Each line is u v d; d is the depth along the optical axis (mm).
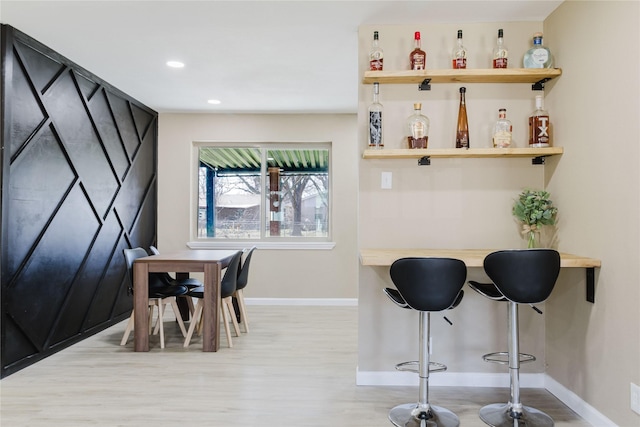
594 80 2203
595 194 2199
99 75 3865
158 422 2252
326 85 4164
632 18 1923
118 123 4312
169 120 5320
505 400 2551
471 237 2787
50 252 3289
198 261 3463
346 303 5309
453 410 2416
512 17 2705
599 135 2164
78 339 3678
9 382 2777
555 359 2611
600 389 2172
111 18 2756
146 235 4992
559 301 2566
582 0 2307
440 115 2781
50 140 3268
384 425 2244
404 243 2807
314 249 5320
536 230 2631
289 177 5480
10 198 2869
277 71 3768
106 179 4082
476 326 2787
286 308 5137
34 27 2879
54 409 2393
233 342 3732
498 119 2729
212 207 5488
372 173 2809
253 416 2332
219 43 3154
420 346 2305
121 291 4414
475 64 2766
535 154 2564
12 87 2875
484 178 2779
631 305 1944
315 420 2293
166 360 3240
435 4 2543
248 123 5344
